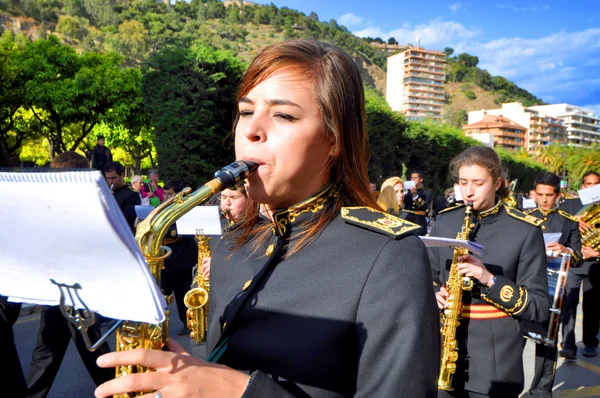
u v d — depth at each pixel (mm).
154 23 118250
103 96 19297
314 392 907
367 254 977
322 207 1093
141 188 9812
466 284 2123
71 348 4445
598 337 5613
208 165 14039
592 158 51000
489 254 2270
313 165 1030
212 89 13703
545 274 2199
